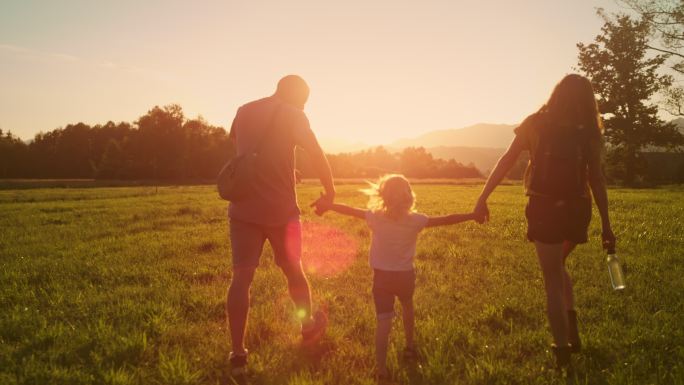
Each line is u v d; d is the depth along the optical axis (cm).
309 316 412
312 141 392
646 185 4725
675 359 373
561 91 357
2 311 526
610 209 1645
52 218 1662
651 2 3700
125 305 534
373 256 372
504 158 378
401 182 366
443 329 444
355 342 426
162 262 802
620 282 366
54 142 12631
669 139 5353
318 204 399
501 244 962
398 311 510
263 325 459
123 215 1748
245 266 382
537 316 484
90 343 421
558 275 353
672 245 880
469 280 655
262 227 387
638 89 5338
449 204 2241
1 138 11750
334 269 734
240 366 358
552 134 353
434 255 848
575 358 371
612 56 5388
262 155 380
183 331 450
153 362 387
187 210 1905
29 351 407
